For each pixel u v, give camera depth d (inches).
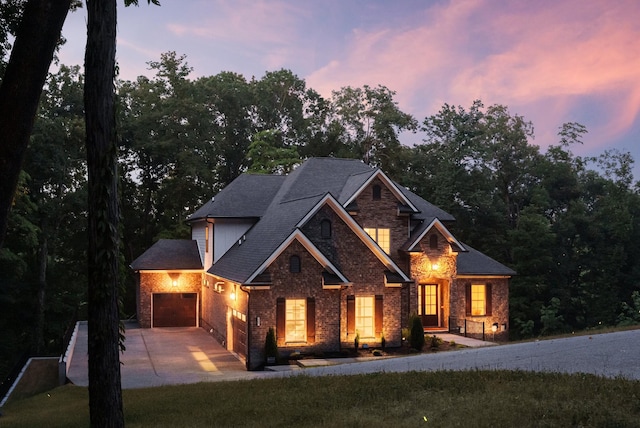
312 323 967.0
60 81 1628.9
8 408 682.2
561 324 1483.8
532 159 1943.9
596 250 1716.3
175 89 1955.0
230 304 1093.8
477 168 1878.7
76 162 1594.5
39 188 1466.5
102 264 399.9
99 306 401.1
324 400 502.3
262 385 608.1
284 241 946.7
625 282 1716.3
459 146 1855.3
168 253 1450.5
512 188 1967.3
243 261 1054.4
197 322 1432.1
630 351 657.6
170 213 1978.3
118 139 411.8
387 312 1035.9
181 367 924.6
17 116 404.2
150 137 1892.2
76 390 770.8
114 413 401.4
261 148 1973.4
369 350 1011.3
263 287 936.3
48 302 1615.4
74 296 1702.8
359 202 1160.8
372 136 2228.1
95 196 402.3
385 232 1176.2
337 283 970.1
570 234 1695.4
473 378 529.7
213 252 1275.8
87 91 407.8
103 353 400.5
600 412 385.1
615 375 527.8
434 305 1240.8
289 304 966.4
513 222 1942.7
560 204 1860.2
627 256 1738.4
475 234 1780.3
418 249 1162.6
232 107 2234.3
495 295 1261.1
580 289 1695.4
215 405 525.7
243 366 936.3
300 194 1237.1
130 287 1824.6
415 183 1941.4
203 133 1977.1
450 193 1774.1
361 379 581.6
